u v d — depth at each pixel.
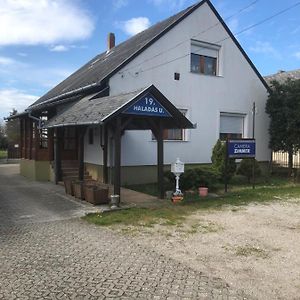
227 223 8.76
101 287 5.11
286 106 18.14
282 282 5.30
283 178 17.80
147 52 15.74
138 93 10.48
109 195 12.12
